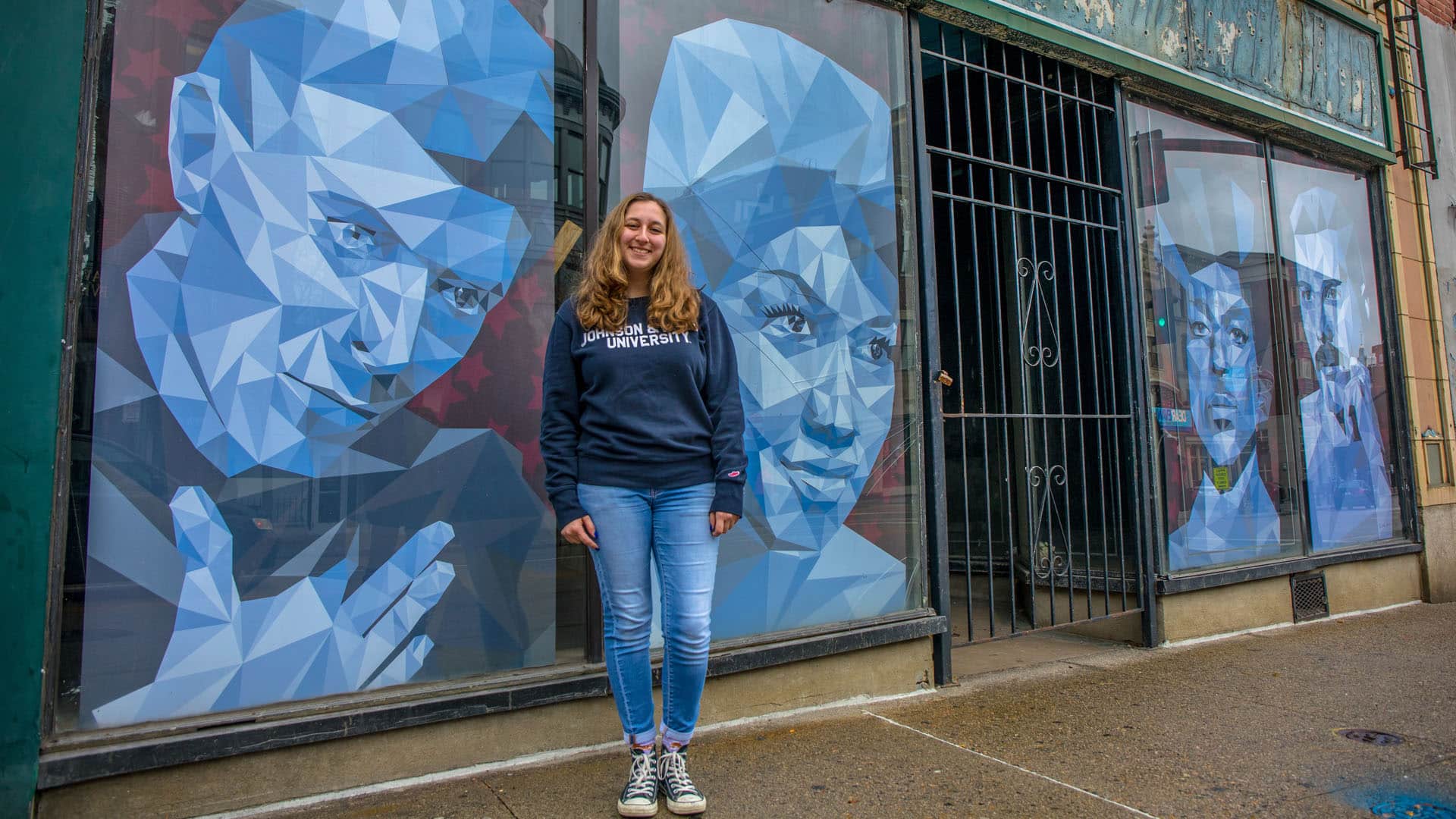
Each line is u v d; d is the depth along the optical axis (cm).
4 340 193
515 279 263
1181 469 429
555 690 251
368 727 225
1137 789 235
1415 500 533
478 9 263
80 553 200
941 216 498
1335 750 265
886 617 326
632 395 209
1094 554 424
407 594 240
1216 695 326
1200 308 449
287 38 234
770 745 267
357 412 238
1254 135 489
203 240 220
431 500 246
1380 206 552
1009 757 259
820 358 324
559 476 210
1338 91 522
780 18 328
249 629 219
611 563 209
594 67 280
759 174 317
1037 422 438
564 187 272
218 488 218
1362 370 527
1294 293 496
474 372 255
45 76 201
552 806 218
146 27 216
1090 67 409
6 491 191
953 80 487
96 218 207
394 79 249
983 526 490
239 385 222
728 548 297
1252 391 466
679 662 212
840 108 339
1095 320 411
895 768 249
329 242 237
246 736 210
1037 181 434
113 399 206
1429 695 323
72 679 198
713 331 223
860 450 330
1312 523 482
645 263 214
